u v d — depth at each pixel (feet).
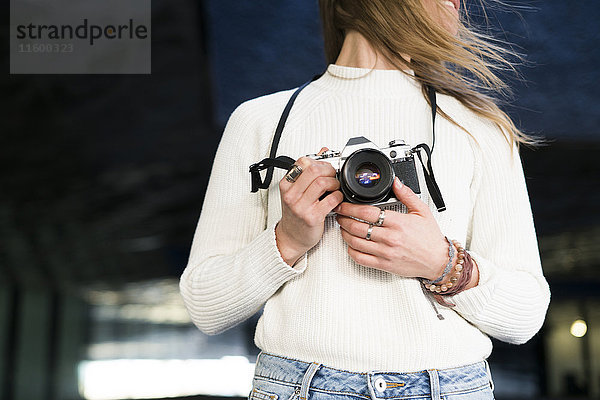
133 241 35.22
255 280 2.99
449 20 3.30
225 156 3.41
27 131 19.51
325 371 2.92
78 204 27.61
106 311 63.10
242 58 15.47
